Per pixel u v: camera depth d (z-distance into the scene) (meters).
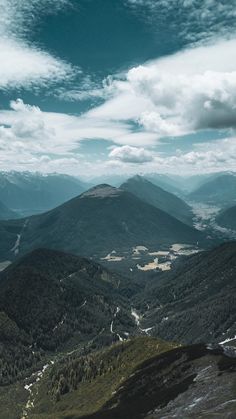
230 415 113.62
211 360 179.12
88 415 182.25
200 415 122.44
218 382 149.50
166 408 146.25
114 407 180.12
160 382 182.75
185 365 184.88
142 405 163.00
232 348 190.12
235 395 132.38
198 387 152.38
